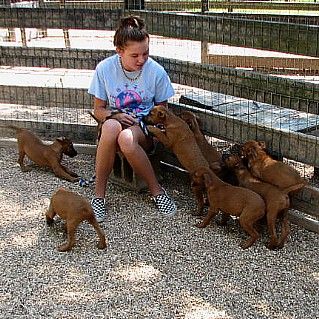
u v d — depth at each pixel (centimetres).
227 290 217
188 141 283
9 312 206
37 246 253
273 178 259
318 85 261
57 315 204
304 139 261
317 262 236
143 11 338
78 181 325
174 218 278
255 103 346
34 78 583
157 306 208
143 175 285
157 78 301
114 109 305
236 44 298
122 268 234
